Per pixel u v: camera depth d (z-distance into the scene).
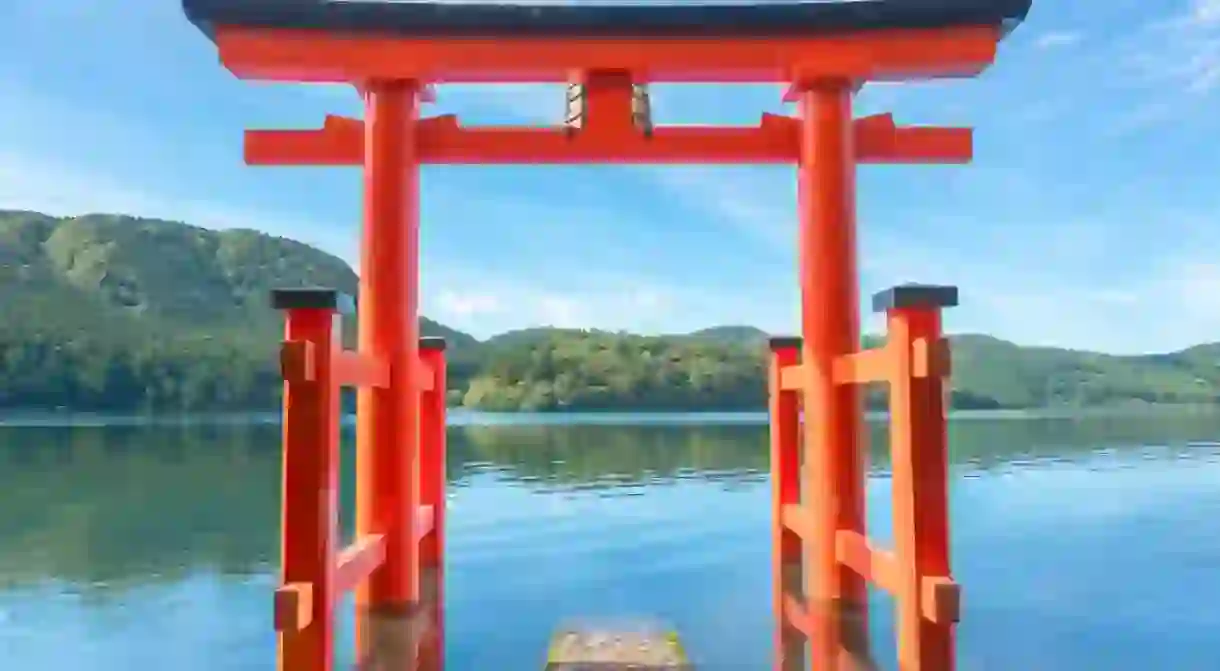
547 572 7.86
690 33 3.65
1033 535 9.67
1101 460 16.38
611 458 16.23
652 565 8.13
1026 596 7.15
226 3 3.45
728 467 14.84
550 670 3.67
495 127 3.87
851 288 3.76
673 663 3.74
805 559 4.21
